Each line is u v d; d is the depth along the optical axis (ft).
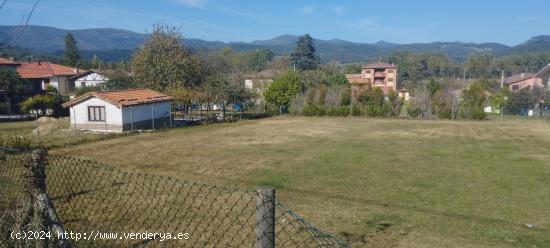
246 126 86.94
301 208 28.40
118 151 53.62
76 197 24.94
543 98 135.64
